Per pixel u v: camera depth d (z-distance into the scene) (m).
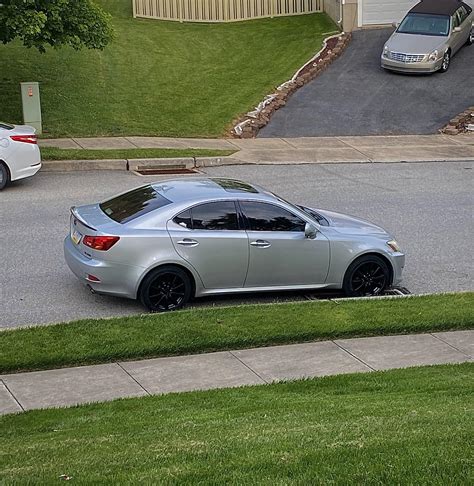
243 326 10.52
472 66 28.95
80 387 8.99
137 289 11.05
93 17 20.80
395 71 28.09
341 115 24.92
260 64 28.33
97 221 11.17
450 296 12.06
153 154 20.06
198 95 25.31
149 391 8.97
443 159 21.56
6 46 27.12
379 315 11.12
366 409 7.68
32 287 11.92
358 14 31.73
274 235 11.56
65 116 22.84
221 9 32.41
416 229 15.68
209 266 11.29
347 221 12.58
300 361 9.91
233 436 6.67
